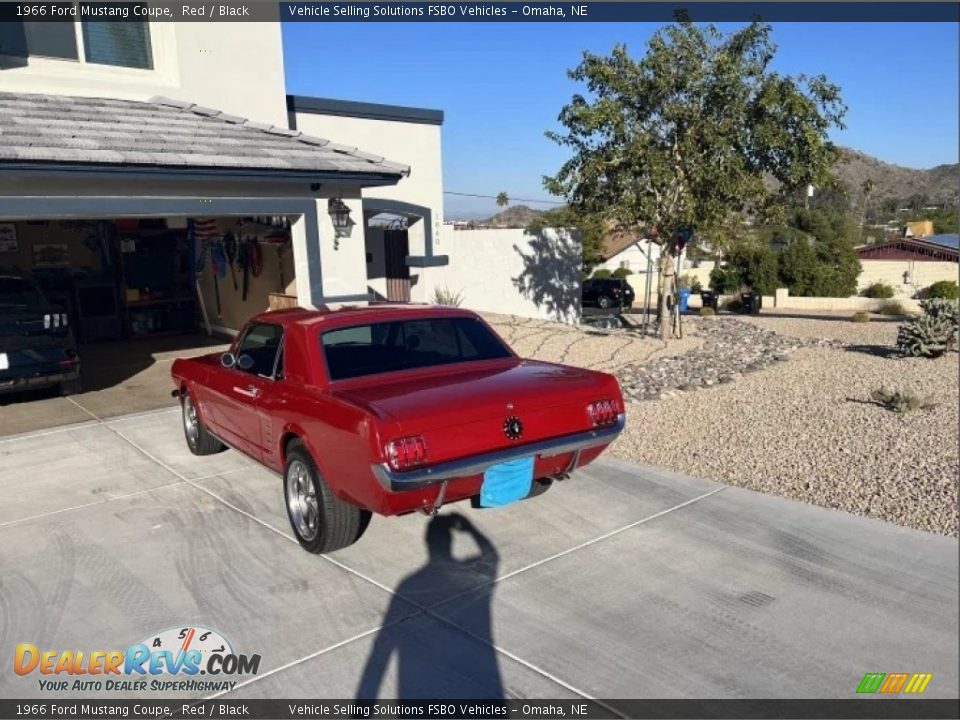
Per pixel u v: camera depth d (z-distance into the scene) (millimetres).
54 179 7891
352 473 4402
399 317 5598
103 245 14422
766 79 13633
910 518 5555
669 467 6898
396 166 10172
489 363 5609
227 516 5785
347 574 4758
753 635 3977
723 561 4840
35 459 7344
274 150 9555
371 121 15180
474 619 4184
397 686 3604
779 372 12117
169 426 8500
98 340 14398
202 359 7105
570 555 4957
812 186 14383
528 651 3869
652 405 9609
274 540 5316
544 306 19094
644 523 5469
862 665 3703
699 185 14109
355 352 5246
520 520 5543
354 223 10328
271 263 12273
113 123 9062
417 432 4219
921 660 3736
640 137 13859
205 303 14938
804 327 20250
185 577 4770
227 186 9109
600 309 32031
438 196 16562
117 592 4586
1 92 9508
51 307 9602
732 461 7043
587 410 4895
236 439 6230
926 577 4582
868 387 10586
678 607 4270
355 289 10477
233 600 4461
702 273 45250
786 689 3527
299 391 5016
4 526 5660
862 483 6348
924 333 13227
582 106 14070
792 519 5520
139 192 8453
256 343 5922
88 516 5832
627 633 4016
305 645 3967
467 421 4387
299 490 5203
